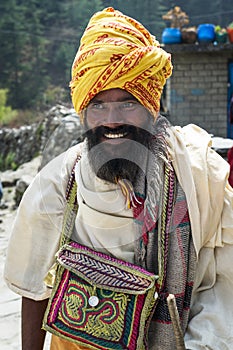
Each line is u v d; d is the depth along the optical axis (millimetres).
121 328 1971
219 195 2090
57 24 55656
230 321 2082
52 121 13641
